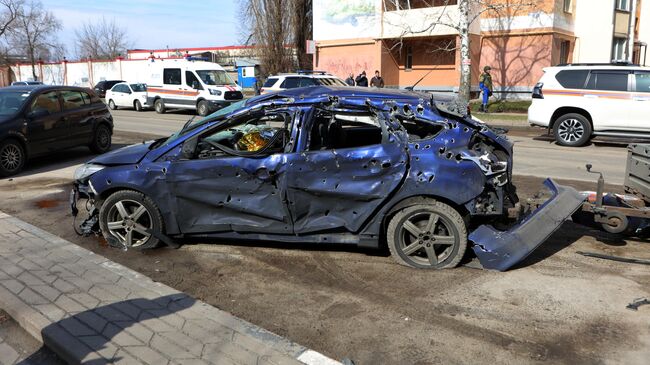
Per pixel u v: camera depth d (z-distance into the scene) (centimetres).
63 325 369
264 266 498
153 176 518
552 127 1370
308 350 341
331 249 538
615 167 1023
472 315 396
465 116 487
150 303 405
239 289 449
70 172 985
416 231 479
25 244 543
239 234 520
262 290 446
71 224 636
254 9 3450
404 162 469
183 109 2600
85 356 331
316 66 3162
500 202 468
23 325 387
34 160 1120
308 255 523
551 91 1346
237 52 4722
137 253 534
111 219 543
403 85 3047
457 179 459
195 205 519
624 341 357
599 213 514
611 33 2711
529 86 2616
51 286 436
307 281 463
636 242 555
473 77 2722
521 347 351
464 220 480
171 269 494
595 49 2767
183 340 349
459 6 2089
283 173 488
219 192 508
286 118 501
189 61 2394
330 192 482
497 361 335
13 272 467
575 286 445
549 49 2523
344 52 3033
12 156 949
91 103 1169
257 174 494
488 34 2691
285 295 436
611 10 2692
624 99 1259
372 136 559
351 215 486
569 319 388
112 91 2806
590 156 1173
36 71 5694
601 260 504
